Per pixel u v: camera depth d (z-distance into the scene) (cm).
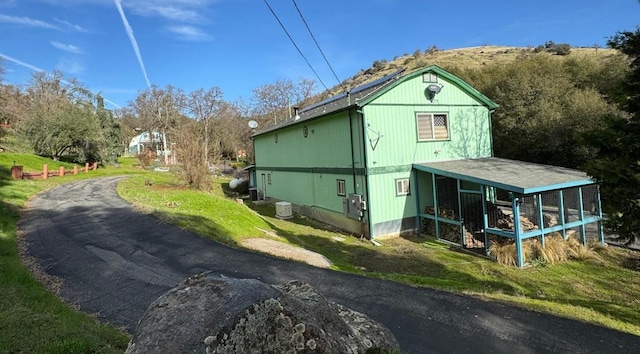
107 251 787
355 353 270
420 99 1395
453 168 1258
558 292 788
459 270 929
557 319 530
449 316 534
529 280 862
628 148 688
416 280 704
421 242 1250
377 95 1296
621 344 456
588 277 880
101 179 2241
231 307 251
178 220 1038
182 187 1788
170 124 4841
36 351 344
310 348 240
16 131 3056
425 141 1403
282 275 696
